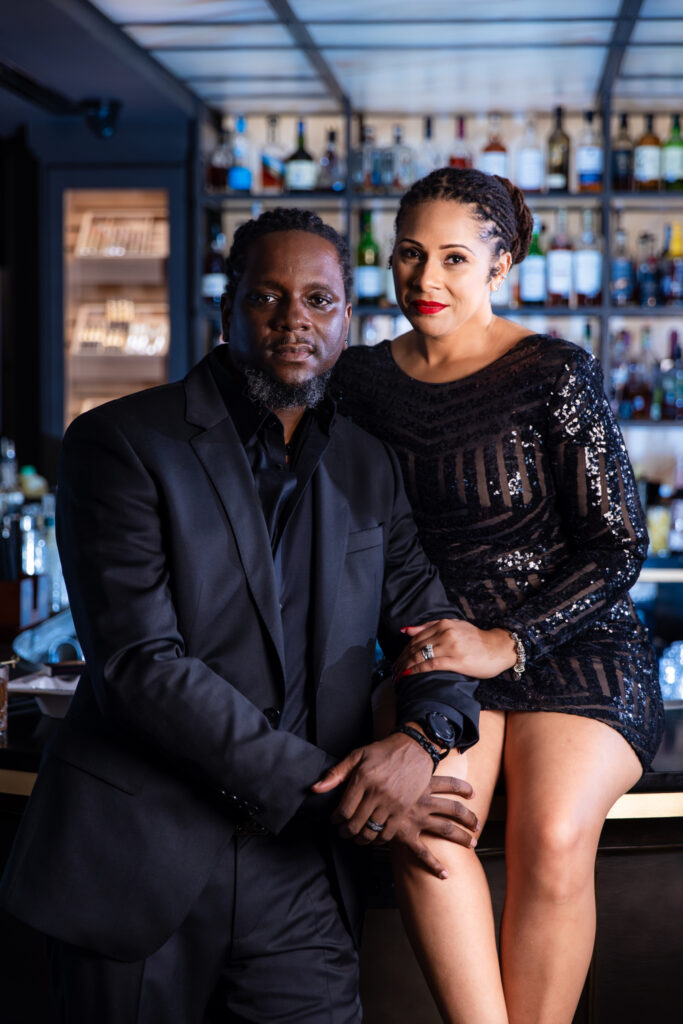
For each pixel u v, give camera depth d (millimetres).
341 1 3168
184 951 1379
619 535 1695
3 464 4098
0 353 4594
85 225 4477
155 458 1378
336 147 4488
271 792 1311
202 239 4316
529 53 3662
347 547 1492
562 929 1464
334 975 1424
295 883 1417
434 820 1396
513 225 1763
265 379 1434
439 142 4496
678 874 1675
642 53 3645
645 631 1787
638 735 1590
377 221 4461
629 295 4242
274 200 4273
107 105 4008
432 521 1770
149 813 1327
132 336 4441
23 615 2654
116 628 1327
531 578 1721
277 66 3840
